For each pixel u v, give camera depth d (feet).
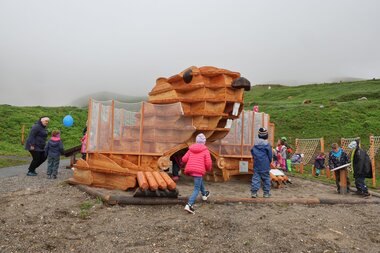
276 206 26.25
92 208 23.08
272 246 18.02
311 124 103.30
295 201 27.78
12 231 18.66
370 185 44.96
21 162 55.88
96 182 29.94
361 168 32.65
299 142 68.44
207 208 24.16
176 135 33.45
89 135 31.24
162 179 25.57
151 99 38.34
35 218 20.89
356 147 33.40
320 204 28.30
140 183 24.41
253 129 40.24
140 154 32.07
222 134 34.99
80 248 16.81
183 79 33.99
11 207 23.07
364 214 25.86
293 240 18.99
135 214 22.02
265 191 28.25
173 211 23.07
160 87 37.04
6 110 111.75
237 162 38.60
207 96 32.99
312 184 41.09
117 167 28.73
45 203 24.23
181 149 34.81
